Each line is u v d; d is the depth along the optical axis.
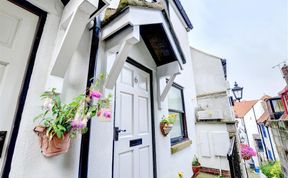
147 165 2.22
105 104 1.18
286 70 3.18
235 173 2.07
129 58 2.20
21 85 1.03
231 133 3.91
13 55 1.02
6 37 1.01
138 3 1.56
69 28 1.06
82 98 1.07
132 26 1.48
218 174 3.74
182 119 3.80
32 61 1.09
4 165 0.88
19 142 0.94
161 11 2.00
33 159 0.97
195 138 4.21
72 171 1.18
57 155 1.10
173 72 2.53
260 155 11.93
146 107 2.48
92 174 1.31
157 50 2.56
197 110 4.60
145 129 2.35
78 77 1.37
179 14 4.67
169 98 3.37
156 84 2.73
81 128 1.00
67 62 1.13
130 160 1.94
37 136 1.02
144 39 2.52
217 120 4.16
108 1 1.26
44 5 1.19
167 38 2.23
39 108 1.05
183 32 4.81
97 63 1.57
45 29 1.18
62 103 1.18
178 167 2.97
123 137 1.90
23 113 0.99
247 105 17.25
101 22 1.69
